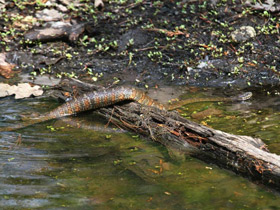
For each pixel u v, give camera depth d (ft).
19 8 53.62
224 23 47.98
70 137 29.99
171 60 44.42
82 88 37.17
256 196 22.18
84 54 46.70
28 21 50.85
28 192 22.53
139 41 47.47
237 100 37.35
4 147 28.04
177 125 28.50
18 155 26.89
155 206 21.29
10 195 22.20
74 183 23.53
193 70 43.09
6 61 45.78
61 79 42.57
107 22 50.72
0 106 36.06
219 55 44.42
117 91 33.63
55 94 38.40
